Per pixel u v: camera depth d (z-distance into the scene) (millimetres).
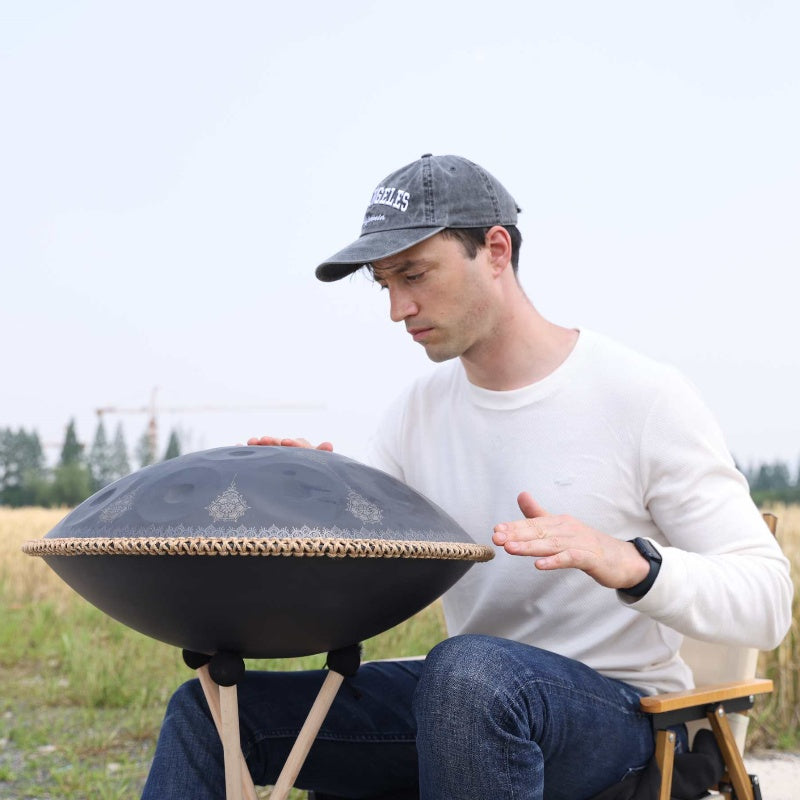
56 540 1734
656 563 1850
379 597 1730
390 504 1782
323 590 1649
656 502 2156
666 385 2160
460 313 2162
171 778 1985
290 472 1729
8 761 4125
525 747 1780
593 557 1783
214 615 1678
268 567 1586
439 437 2434
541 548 1746
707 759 2131
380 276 2178
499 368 2289
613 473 2168
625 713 2014
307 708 2178
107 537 1647
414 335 2197
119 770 3977
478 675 1787
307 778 2256
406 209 2117
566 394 2223
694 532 2090
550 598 2207
